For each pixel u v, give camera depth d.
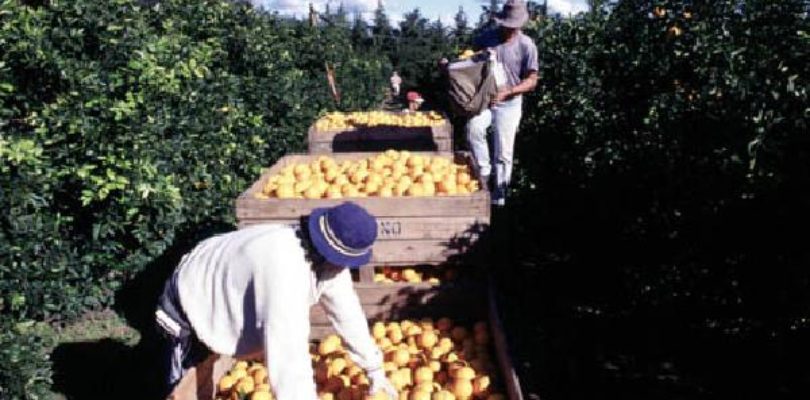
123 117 6.12
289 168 6.07
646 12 6.99
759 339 5.32
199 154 7.93
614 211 7.10
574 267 7.71
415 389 3.81
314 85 16.56
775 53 4.98
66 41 6.17
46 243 6.11
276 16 15.19
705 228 5.05
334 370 4.06
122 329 6.32
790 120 4.06
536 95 11.69
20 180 5.61
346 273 3.37
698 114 5.03
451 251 4.85
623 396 5.12
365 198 4.82
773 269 4.56
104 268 6.69
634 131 6.43
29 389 4.64
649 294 6.32
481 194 4.81
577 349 5.88
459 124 14.35
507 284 7.36
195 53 8.28
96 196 6.00
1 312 5.76
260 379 3.92
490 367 4.13
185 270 3.35
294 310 2.90
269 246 3.00
